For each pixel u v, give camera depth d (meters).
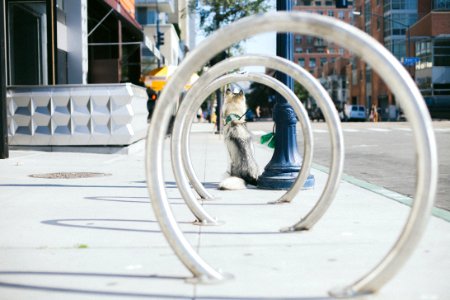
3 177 9.89
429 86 67.81
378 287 3.50
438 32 66.75
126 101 15.02
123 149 15.11
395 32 76.56
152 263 4.36
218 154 15.32
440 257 4.48
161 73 27.17
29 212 6.55
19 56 22.81
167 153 15.78
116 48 29.36
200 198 7.51
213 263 4.34
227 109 8.67
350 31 3.26
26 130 15.26
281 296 3.56
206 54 3.51
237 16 25.00
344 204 7.07
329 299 3.49
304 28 3.32
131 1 33.34
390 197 7.66
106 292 3.68
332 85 113.75
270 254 4.61
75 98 15.06
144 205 7.01
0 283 3.90
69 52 23.56
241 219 6.08
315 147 19.30
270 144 8.71
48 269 4.23
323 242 5.00
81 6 23.52
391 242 4.99
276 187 8.35
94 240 5.14
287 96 6.79
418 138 3.20
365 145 19.72
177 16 83.38
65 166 11.88
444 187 8.92
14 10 22.23
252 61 5.39
